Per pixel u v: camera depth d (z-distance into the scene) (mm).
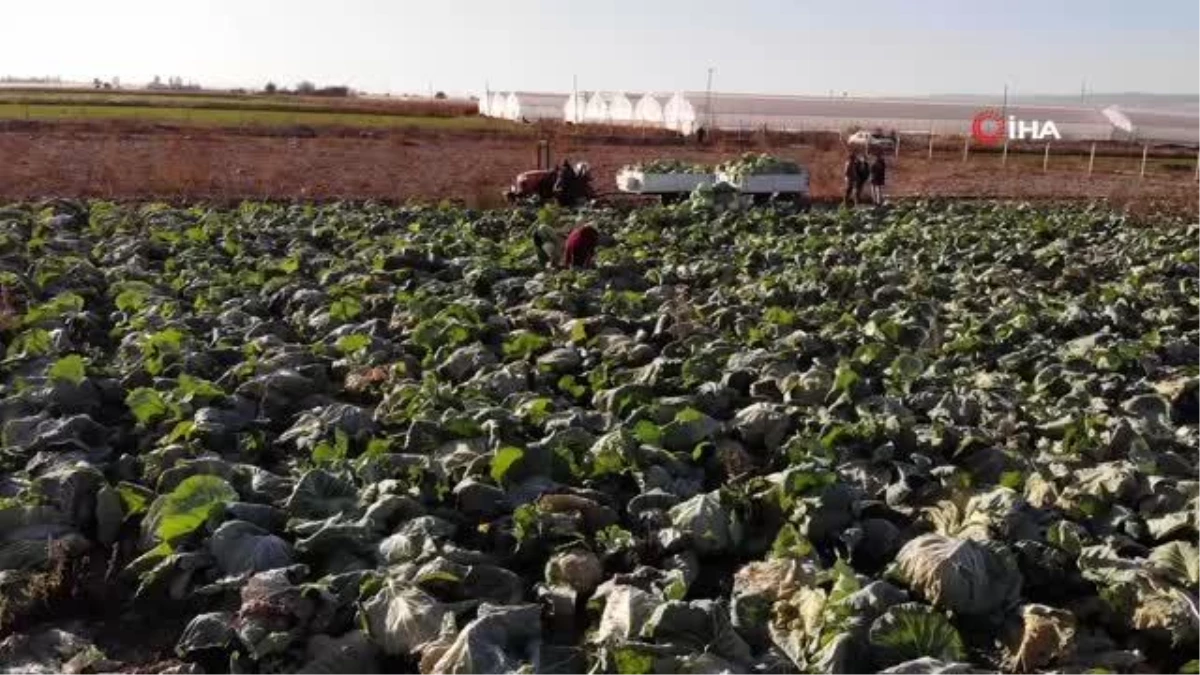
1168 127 81438
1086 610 8344
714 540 9305
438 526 9164
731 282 21359
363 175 41031
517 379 13383
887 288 19562
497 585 8406
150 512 9453
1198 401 13930
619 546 9078
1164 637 7918
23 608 8445
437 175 42188
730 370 13930
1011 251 24141
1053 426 12133
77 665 7602
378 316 17406
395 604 7836
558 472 10430
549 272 21109
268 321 16422
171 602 8750
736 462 11062
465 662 7113
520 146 56812
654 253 24203
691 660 6988
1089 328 17391
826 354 15523
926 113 85750
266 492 9883
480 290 19594
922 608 7414
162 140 50625
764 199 35531
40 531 9320
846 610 7691
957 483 10445
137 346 14562
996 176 50438
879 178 36938
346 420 11875
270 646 7527
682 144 61719
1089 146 76000
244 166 41781
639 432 11312
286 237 23812
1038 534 9086
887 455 10992
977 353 15719
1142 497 10133
